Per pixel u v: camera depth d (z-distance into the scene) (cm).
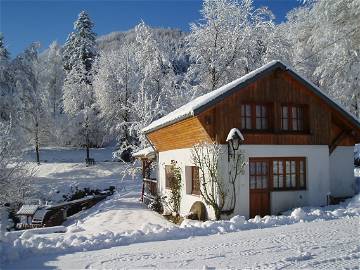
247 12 3219
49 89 5516
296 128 1636
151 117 3100
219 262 758
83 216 2227
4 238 1093
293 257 767
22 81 3816
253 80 1495
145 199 2334
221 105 1472
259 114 1562
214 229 1129
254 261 755
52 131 4975
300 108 1647
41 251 931
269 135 1545
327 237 948
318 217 1272
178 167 1788
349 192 1802
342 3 2520
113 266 765
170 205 1872
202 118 1454
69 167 4156
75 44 5303
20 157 2317
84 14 5331
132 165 3238
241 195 1480
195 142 1617
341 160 1800
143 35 3659
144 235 1061
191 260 784
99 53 4684
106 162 4372
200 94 3139
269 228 1127
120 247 955
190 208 1656
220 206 1442
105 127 4344
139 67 3809
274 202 1545
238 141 1438
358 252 795
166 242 995
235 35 3159
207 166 1482
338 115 1706
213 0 3192
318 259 751
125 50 4062
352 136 1800
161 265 756
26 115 3944
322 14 2638
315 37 2722
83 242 1009
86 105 4597
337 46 2481
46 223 2027
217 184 1447
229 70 3148
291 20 4031
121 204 2317
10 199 2220
